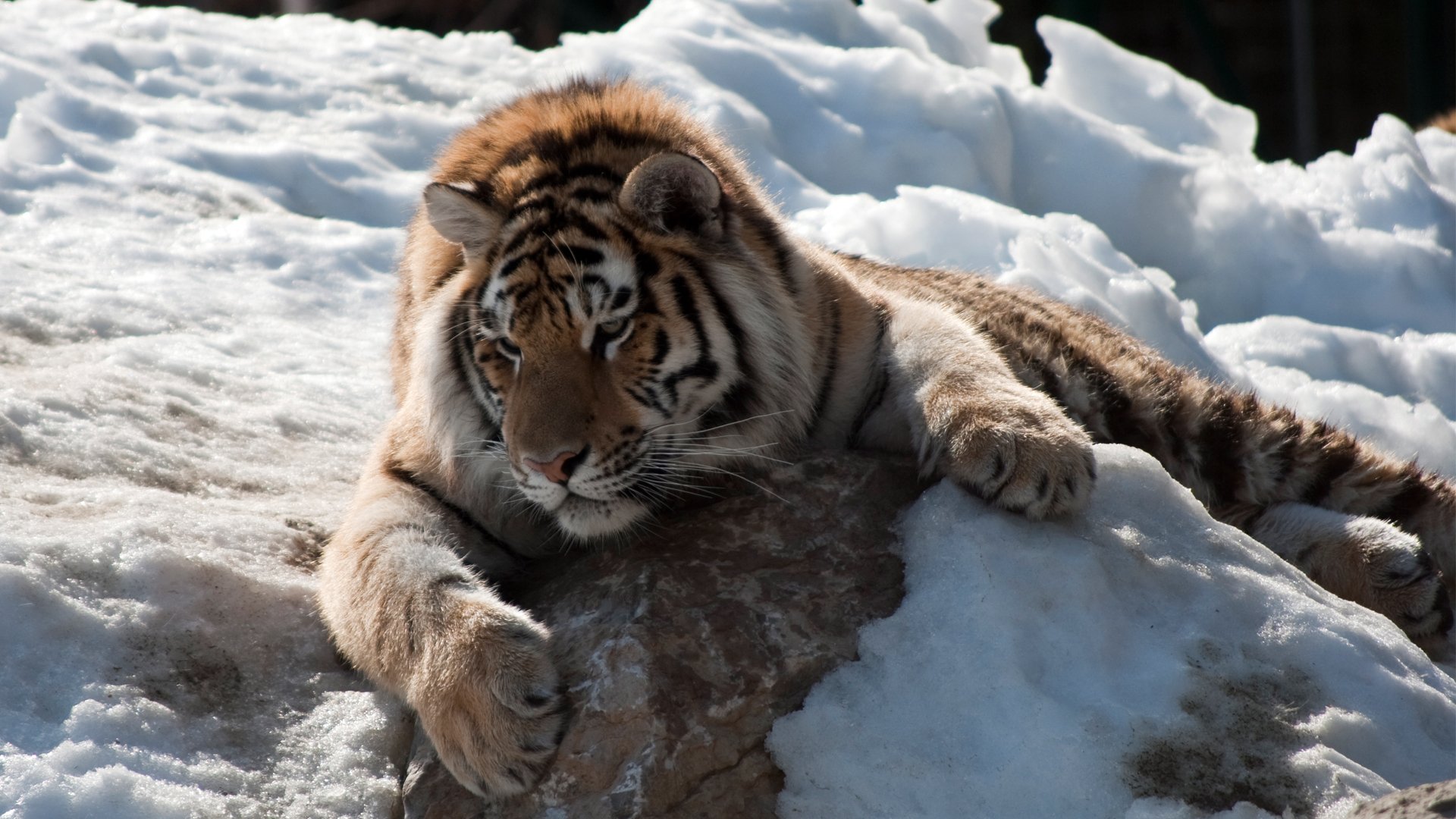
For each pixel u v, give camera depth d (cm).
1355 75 3266
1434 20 2916
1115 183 1593
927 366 792
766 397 769
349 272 1320
